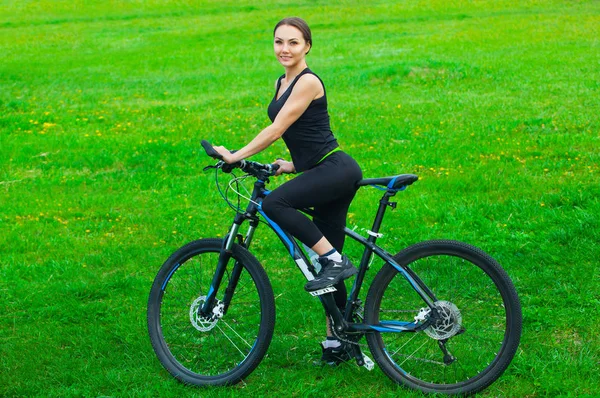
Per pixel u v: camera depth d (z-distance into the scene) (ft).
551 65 47.91
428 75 45.70
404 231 20.04
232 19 87.66
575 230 18.37
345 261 12.22
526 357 12.85
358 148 30.17
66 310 16.11
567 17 72.69
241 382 12.76
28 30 84.74
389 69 46.42
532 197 22.02
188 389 12.63
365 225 20.54
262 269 12.62
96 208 23.89
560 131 30.86
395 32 71.77
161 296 13.41
